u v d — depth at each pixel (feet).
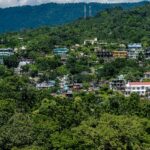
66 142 566.36
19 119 612.70
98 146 552.82
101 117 647.15
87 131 566.77
